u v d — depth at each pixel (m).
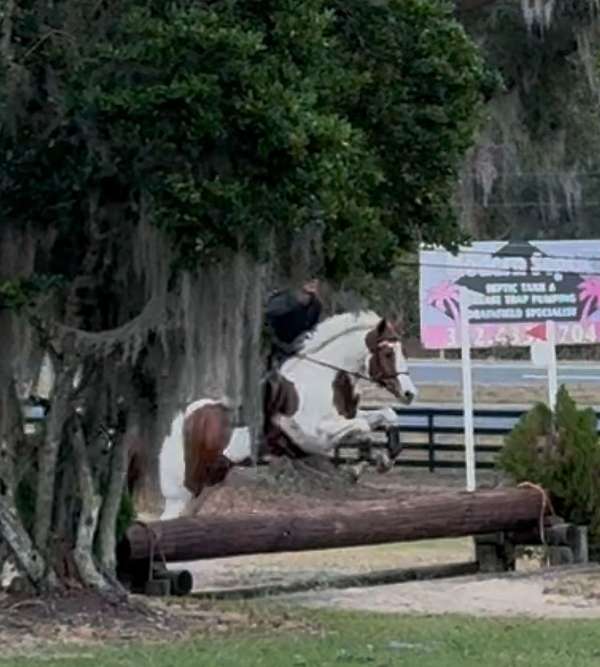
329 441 22.05
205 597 14.22
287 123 10.35
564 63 25.73
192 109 10.27
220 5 10.73
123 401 12.42
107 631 11.50
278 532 14.89
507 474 18.41
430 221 13.29
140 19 10.45
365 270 13.03
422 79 12.38
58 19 10.94
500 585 15.62
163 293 11.32
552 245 28.77
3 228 11.34
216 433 17.62
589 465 17.66
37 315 11.58
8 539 12.08
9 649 10.63
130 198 11.10
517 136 25.83
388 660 10.38
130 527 13.80
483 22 25.19
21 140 10.94
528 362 46.72
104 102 10.28
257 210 10.63
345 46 12.09
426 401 38.81
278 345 21.50
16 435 12.22
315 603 14.14
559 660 10.62
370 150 12.38
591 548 17.75
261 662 10.19
